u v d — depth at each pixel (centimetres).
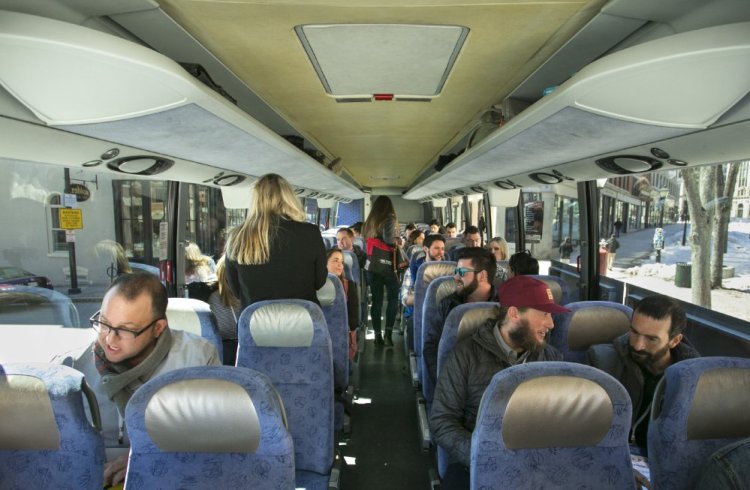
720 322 291
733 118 185
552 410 134
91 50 146
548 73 306
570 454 139
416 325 406
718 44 141
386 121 494
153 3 201
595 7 209
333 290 328
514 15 219
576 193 477
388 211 610
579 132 241
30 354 276
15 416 129
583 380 136
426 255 555
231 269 287
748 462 111
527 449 138
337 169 734
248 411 126
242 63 295
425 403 345
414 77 328
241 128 262
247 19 224
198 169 354
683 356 223
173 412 127
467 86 351
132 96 182
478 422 139
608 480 140
